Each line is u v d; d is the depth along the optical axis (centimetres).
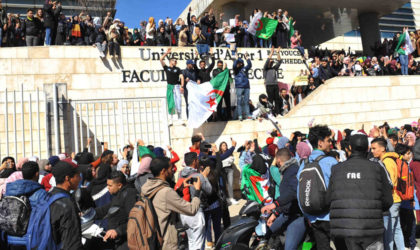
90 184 558
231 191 1065
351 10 2209
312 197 406
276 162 562
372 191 362
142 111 1268
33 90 1209
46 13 1287
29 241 349
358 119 1432
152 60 1373
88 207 464
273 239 545
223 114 1249
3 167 677
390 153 566
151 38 1448
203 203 553
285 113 1406
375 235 359
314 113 1347
